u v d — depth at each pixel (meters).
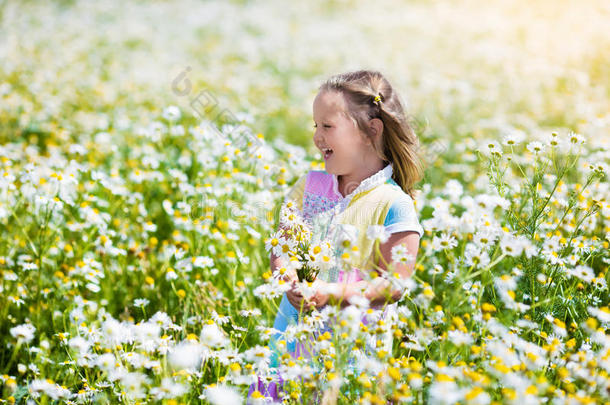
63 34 14.39
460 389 2.06
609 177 4.06
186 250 3.92
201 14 18.69
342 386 2.36
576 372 2.27
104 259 3.93
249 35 16.12
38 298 3.47
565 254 2.97
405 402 2.18
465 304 3.20
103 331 2.63
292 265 2.32
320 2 21.77
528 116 8.59
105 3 19.31
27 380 2.67
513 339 2.33
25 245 3.96
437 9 20.75
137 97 8.72
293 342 2.53
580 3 19.12
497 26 17.67
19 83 8.99
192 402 2.69
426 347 2.38
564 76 11.52
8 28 14.82
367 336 2.32
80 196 4.60
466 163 6.35
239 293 3.45
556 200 3.55
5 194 4.10
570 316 2.86
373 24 18.64
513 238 2.57
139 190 5.12
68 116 7.47
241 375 2.50
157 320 2.71
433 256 3.74
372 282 2.37
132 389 2.37
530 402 1.99
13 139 6.51
